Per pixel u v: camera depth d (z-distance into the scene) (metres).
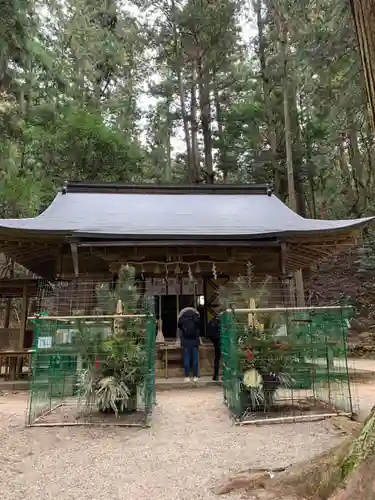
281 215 10.04
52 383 5.19
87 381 4.77
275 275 9.06
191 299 9.68
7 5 11.07
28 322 8.69
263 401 4.74
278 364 4.84
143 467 3.08
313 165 19.75
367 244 17.28
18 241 8.11
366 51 2.32
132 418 4.60
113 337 4.79
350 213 19.53
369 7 2.28
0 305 13.52
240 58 22.55
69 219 9.02
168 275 9.49
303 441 3.68
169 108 25.02
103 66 27.11
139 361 4.78
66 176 17.34
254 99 22.30
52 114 18.53
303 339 5.01
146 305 5.37
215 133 23.34
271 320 4.96
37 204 14.90
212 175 20.91
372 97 2.30
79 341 4.80
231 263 9.12
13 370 7.84
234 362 4.77
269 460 3.14
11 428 4.27
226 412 5.01
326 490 2.11
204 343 8.88
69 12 25.75
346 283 17.42
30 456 3.37
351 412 4.61
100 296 5.29
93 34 25.58
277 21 17.14
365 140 17.70
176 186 11.67
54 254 8.86
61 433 4.05
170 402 5.77
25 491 2.64
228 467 3.03
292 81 18.73
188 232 8.60
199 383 7.28
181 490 2.62
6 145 13.24
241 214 10.04
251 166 21.92
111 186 11.44
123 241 8.30
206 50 20.28
